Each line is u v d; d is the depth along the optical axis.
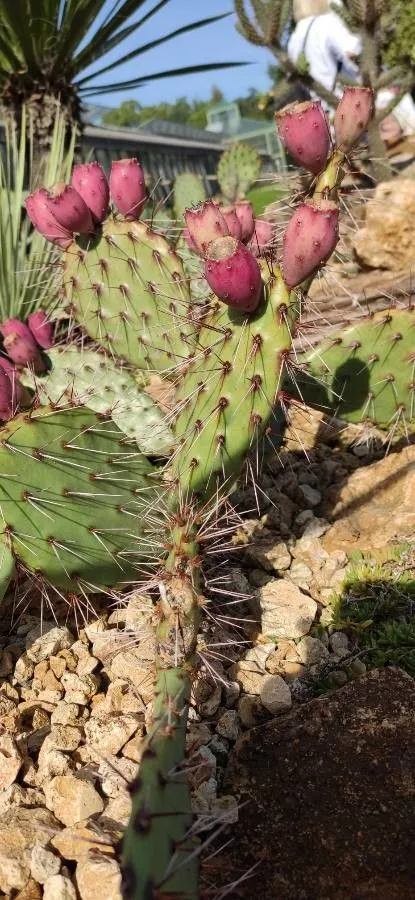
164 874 0.54
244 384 0.74
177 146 4.10
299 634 0.81
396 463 0.95
